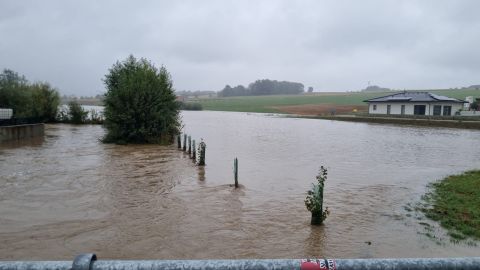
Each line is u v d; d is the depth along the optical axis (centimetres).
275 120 7006
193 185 1498
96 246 864
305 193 1398
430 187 1524
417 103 6112
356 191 1445
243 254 830
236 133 4197
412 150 2789
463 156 2489
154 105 3030
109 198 1278
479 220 1065
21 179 1565
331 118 7119
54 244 871
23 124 3272
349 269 137
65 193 1338
